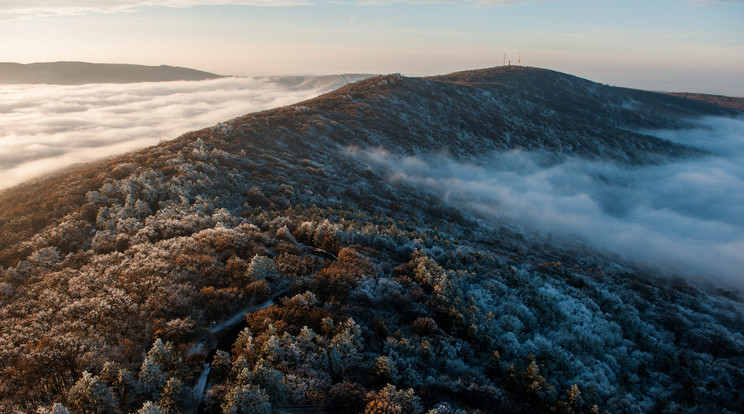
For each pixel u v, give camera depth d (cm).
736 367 6519
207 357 4462
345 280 5850
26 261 6078
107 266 5816
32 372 3809
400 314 5641
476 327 5625
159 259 5803
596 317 7119
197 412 3719
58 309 4888
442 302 6044
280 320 4681
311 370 4159
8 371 3850
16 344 4316
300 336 4459
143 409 3244
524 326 6338
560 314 6925
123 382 3634
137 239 6544
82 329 4434
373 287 5988
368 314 5397
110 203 7900
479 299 6594
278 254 6562
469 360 5188
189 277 5488
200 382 4088
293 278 5862
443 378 4538
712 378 6081
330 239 7244
